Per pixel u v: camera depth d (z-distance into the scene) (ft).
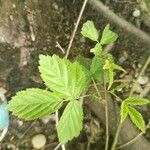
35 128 1.17
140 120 0.79
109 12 1.34
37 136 1.16
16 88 1.17
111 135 1.18
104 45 1.31
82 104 1.18
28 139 1.15
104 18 1.34
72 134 0.75
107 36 0.95
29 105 0.74
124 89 1.26
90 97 1.17
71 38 1.17
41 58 0.74
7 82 1.17
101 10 1.34
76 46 1.29
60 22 1.29
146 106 1.26
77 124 0.75
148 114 1.25
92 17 1.34
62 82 0.75
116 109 1.17
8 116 1.09
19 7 1.21
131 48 1.34
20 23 1.21
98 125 1.21
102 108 1.17
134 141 1.13
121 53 1.33
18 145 1.14
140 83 1.29
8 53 1.18
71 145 1.18
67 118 0.75
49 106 0.74
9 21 1.18
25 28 1.22
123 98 1.24
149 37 1.34
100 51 0.93
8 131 1.14
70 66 0.75
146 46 1.34
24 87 1.18
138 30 1.34
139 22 1.37
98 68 0.98
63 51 1.20
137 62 1.32
